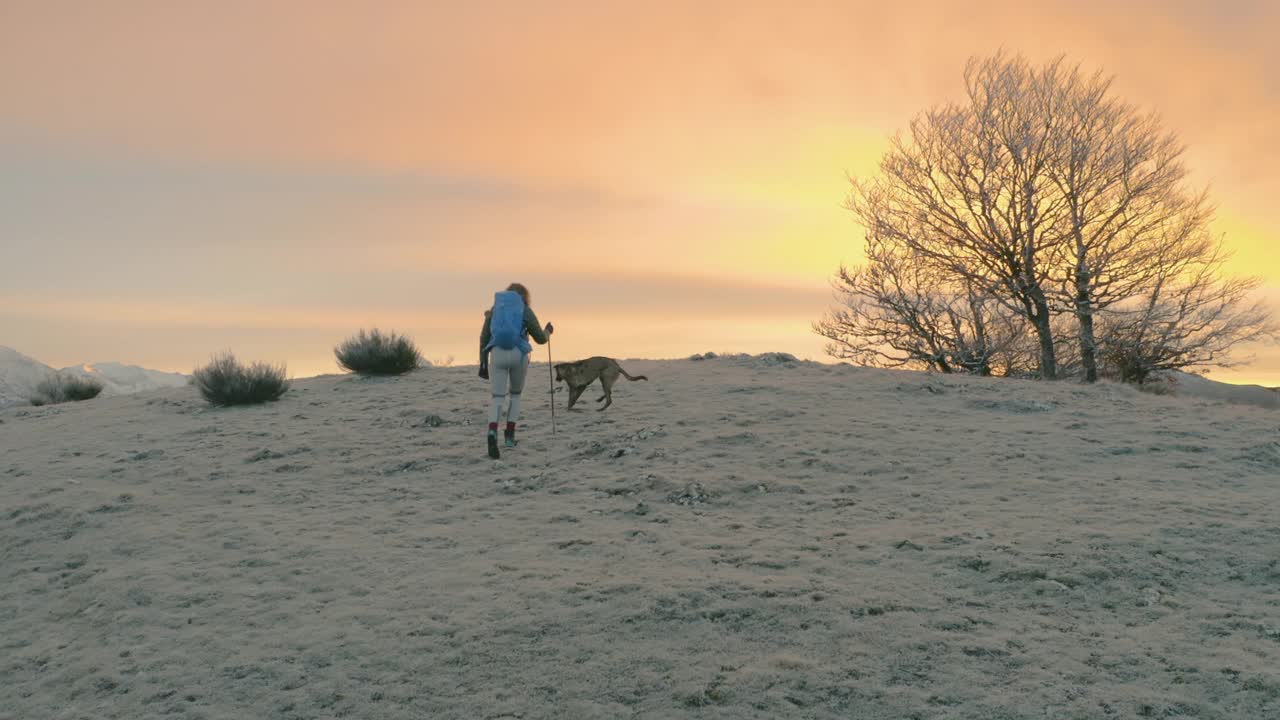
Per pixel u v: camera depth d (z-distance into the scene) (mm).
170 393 15016
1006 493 7406
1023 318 23281
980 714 3838
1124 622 4738
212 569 6383
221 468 9406
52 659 5211
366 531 7180
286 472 9242
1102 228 21641
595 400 12391
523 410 11828
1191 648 4359
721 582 5484
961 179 22078
